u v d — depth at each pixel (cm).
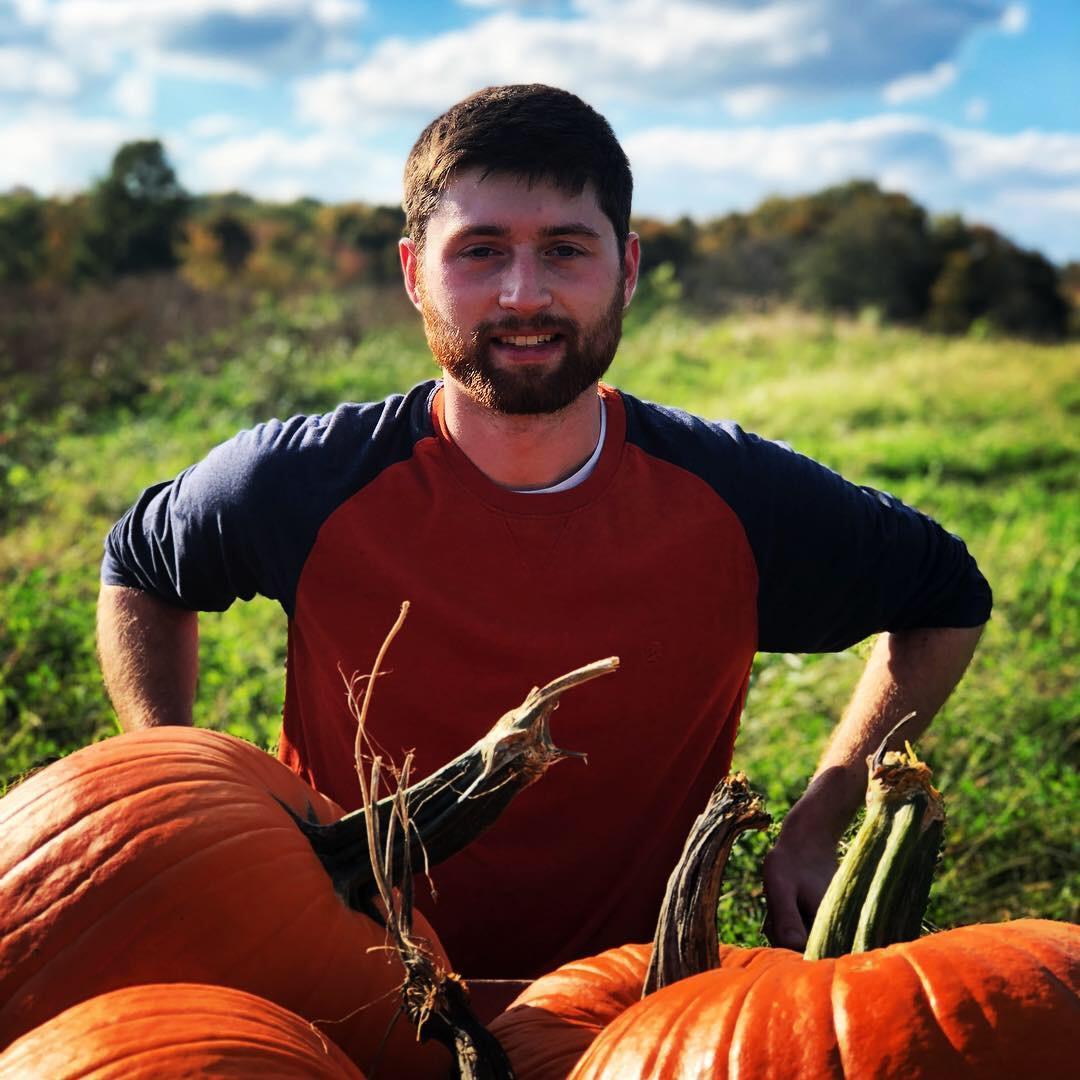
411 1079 148
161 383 1315
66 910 137
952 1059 113
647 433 212
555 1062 136
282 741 226
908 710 221
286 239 4462
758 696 469
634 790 208
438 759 207
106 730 396
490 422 201
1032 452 1224
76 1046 117
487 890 205
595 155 192
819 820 206
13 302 1652
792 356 1998
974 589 225
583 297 193
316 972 142
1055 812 415
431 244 196
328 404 1334
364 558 204
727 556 208
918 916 139
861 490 222
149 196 3794
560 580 202
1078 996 118
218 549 211
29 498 738
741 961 147
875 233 3941
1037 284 4091
